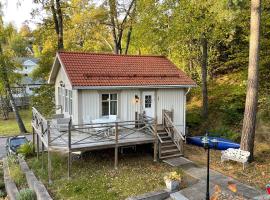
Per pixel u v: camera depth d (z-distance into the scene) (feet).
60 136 51.62
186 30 73.67
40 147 70.03
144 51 106.01
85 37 113.29
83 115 57.47
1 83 104.47
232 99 76.59
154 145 56.70
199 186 44.80
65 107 67.21
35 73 98.63
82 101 57.16
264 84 68.74
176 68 71.00
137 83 60.64
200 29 70.33
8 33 101.86
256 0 50.49
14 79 105.60
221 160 55.42
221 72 96.63
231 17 58.08
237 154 52.49
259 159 55.26
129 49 123.75
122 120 61.46
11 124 128.36
